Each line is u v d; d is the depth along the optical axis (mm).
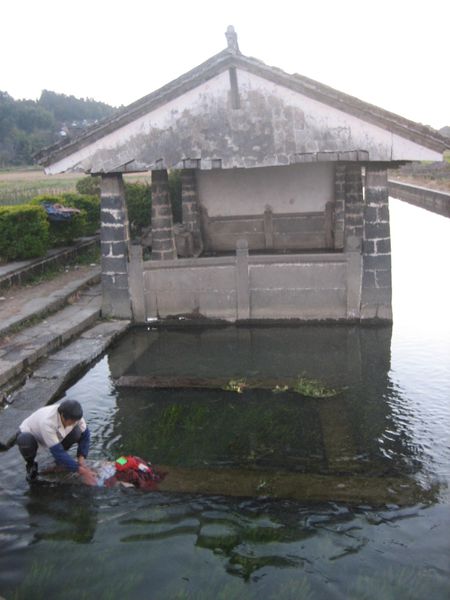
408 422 7074
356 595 4238
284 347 9938
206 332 10883
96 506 5398
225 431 6965
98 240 17719
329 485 5691
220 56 9617
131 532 5012
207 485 5734
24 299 11383
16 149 89812
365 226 10438
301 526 5047
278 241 15750
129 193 18625
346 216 14680
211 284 11023
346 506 5332
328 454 6332
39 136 92812
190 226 15867
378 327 10797
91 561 4660
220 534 4957
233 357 9547
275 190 15359
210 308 11148
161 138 10164
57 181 47000
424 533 4914
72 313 10992
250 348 9953
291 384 8344
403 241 22109
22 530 5062
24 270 12781
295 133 9867
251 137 9984
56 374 8359
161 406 7727
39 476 5918
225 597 4254
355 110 9570
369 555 4660
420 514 5184
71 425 5629
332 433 6832
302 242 15641
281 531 4980
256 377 8656
